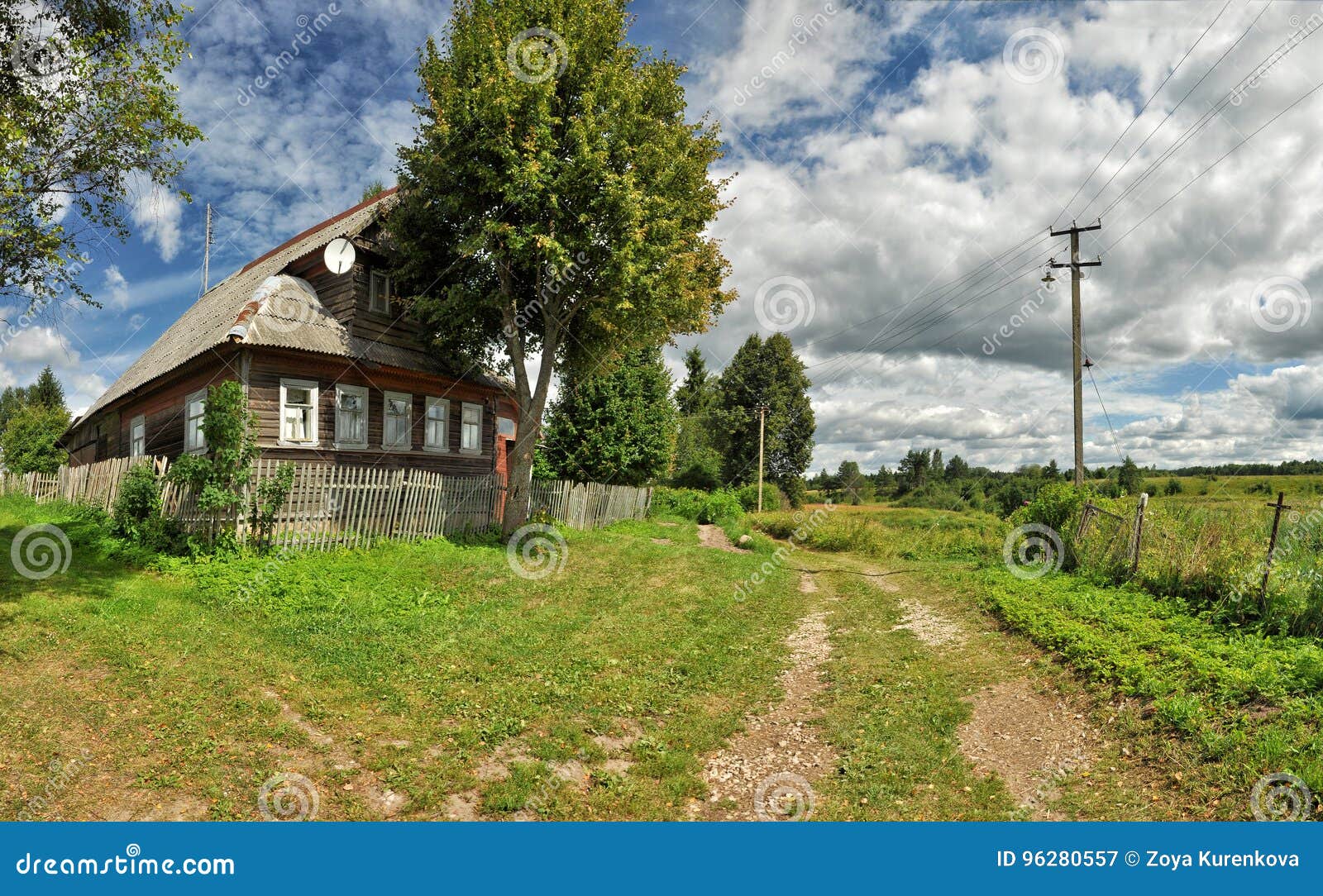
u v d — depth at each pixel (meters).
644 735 7.33
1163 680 7.11
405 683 8.27
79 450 33.47
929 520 32.09
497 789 5.94
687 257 18.12
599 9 17.19
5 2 8.91
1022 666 8.91
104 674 7.57
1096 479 26.00
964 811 5.61
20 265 9.27
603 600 13.37
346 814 5.53
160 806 5.45
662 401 36.72
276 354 16.81
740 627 12.02
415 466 20.62
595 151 16.02
